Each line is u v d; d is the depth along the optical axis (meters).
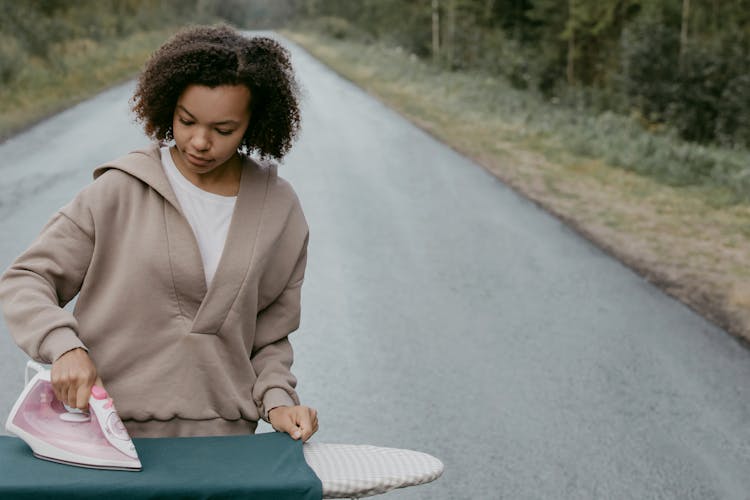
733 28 23.38
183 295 1.95
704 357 5.72
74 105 17.94
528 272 7.48
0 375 4.95
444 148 14.20
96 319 1.92
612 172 12.45
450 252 8.02
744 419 4.84
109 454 1.69
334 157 12.91
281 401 1.99
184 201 1.97
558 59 33.91
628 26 25.83
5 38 24.03
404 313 6.31
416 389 5.01
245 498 1.69
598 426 4.65
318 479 1.73
